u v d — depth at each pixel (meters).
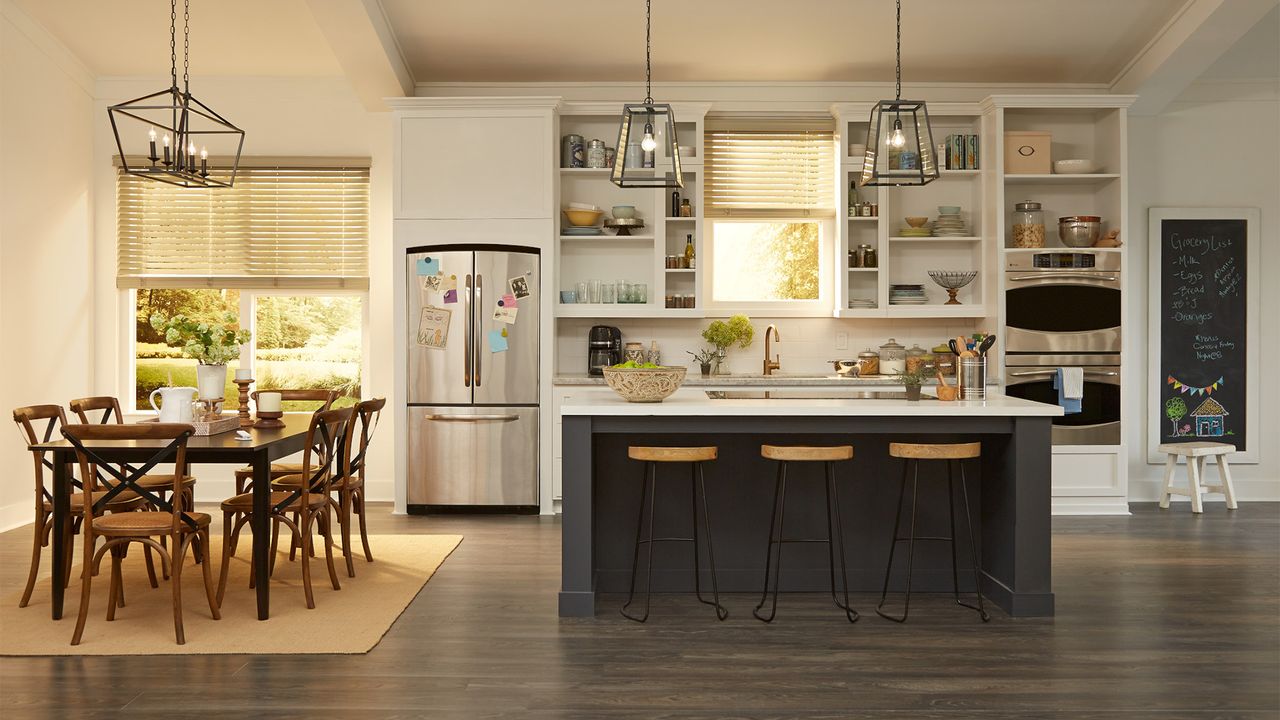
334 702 3.03
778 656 3.48
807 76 6.79
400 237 6.38
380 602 4.17
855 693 3.11
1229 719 2.91
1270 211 6.97
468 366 6.33
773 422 4.06
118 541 3.85
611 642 3.64
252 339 7.11
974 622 3.91
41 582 4.56
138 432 3.57
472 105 6.36
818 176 6.93
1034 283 6.42
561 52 6.32
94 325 6.92
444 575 4.71
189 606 4.12
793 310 6.97
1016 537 4.01
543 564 4.95
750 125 6.95
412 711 2.96
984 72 6.72
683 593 4.40
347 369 7.14
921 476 4.43
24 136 5.98
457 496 6.35
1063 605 4.15
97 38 6.25
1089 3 5.62
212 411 4.41
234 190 6.96
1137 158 6.98
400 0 5.54
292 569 4.82
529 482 6.36
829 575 4.42
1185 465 6.98
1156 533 5.73
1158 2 5.63
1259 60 6.50
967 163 6.69
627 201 6.94
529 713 2.94
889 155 4.08
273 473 5.05
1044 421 4.01
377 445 7.05
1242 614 4.01
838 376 6.74
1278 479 6.97
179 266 6.97
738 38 6.10
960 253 6.98
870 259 6.79
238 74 6.89
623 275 6.96
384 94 6.53
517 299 6.34
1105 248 6.43
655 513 4.42
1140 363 6.99
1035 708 2.98
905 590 4.42
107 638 3.67
